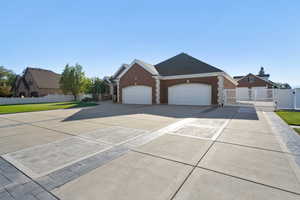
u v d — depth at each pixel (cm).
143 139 488
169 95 1914
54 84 3316
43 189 233
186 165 306
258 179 253
